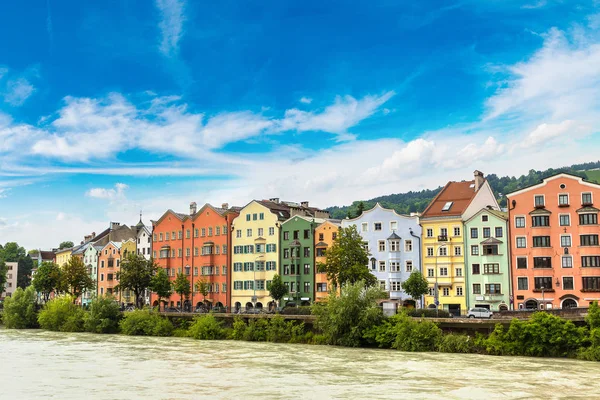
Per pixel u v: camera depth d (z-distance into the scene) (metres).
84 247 158.00
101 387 45.12
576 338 59.38
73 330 100.56
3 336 91.38
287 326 79.00
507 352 61.69
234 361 59.38
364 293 73.44
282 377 49.25
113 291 138.88
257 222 112.25
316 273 102.94
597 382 46.06
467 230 90.38
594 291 80.81
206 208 121.12
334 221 106.31
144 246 134.50
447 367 53.91
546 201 85.69
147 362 59.22
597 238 81.88
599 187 82.62
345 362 57.81
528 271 85.44
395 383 46.03
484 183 96.94
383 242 96.94
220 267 116.69
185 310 111.00
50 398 41.06
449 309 88.38
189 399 40.44
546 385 44.91
